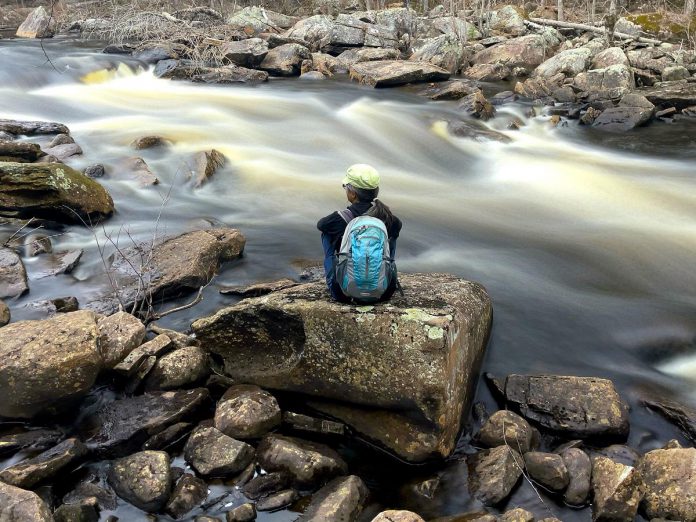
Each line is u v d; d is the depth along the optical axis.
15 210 8.27
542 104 16.53
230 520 4.07
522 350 6.27
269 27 25.98
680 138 13.91
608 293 7.52
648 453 4.63
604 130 14.68
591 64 19.38
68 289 6.95
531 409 5.25
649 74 17.91
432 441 4.72
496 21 26.45
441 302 5.32
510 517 4.08
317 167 11.77
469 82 18.42
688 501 4.12
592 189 11.09
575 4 31.02
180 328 6.32
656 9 27.44
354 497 4.23
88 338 5.12
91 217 8.71
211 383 5.46
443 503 4.40
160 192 10.01
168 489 4.23
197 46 20.31
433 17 26.55
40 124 12.02
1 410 4.82
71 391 4.91
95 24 25.34
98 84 17.64
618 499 4.20
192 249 7.39
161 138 11.88
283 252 8.20
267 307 5.26
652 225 9.59
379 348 4.89
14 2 33.25
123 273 7.21
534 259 8.38
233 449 4.52
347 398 5.05
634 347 6.41
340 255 4.84
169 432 4.79
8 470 4.21
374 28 23.77
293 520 4.11
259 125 14.02
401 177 11.81
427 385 4.68
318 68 20.58
